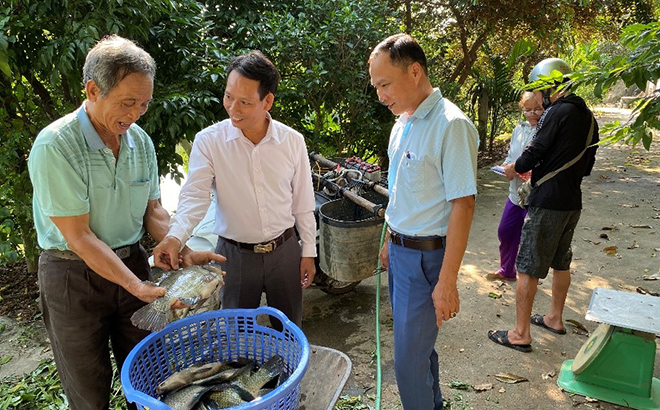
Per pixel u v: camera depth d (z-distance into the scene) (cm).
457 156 176
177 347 171
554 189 269
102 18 329
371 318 342
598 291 272
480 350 301
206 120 376
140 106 163
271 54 491
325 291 366
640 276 391
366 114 538
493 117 872
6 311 353
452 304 182
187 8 402
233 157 210
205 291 171
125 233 190
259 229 219
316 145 527
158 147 399
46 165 158
